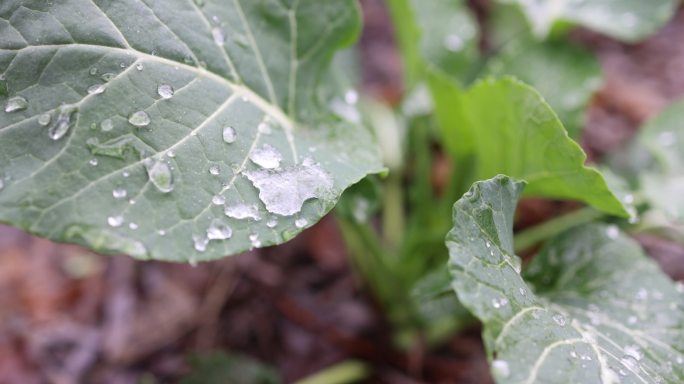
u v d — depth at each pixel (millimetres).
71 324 449
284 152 314
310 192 301
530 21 438
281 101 337
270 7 342
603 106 596
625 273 338
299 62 349
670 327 317
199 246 285
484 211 292
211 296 458
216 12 326
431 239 413
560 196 347
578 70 424
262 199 297
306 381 416
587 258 342
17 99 291
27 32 294
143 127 297
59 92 294
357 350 427
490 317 274
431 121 456
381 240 483
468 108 360
